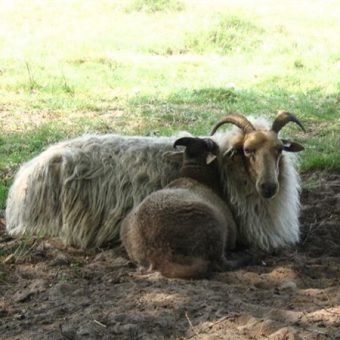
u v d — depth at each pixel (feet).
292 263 23.76
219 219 23.06
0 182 32.76
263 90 55.06
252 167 24.70
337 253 25.49
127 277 22.34
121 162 26.76
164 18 79.36
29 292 21.62
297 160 33.06
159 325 18.72
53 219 26.89
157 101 51.11
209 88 53.72
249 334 17.89
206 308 19.48
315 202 30.19
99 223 26.40
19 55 64.95
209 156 25.12
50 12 82.23
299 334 17.44
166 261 22.22
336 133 42.65
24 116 46.50
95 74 59.41
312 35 73.82
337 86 56.75
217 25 73.77
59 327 19.04
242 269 23.32
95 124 44.06
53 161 27.04
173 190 23.93
